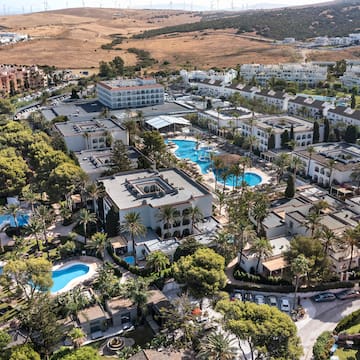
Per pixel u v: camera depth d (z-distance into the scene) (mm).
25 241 138750
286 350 77938
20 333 94062
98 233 129375
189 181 154625
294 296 109938
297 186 177500
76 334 90250
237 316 81250
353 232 112188
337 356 88750
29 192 152625
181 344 92125
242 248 121312
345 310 105625
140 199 138125
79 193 165625
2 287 114125
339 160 181000
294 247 112375
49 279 102562
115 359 90438
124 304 103125
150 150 197000
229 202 150875
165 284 113188
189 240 121750
